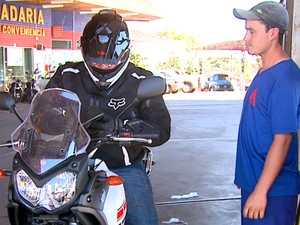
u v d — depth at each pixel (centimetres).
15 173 224
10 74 2358
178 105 2020
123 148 304
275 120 257
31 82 1991
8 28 2327
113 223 239
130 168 311
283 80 259
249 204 263
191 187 658
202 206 571
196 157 870
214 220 523
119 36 290
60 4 2464
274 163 257
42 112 250
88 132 263
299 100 258
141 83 264
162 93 264
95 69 292
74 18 2838
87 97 312
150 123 296
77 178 222
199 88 3008
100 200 238
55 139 234
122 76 310
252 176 280
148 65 3428
